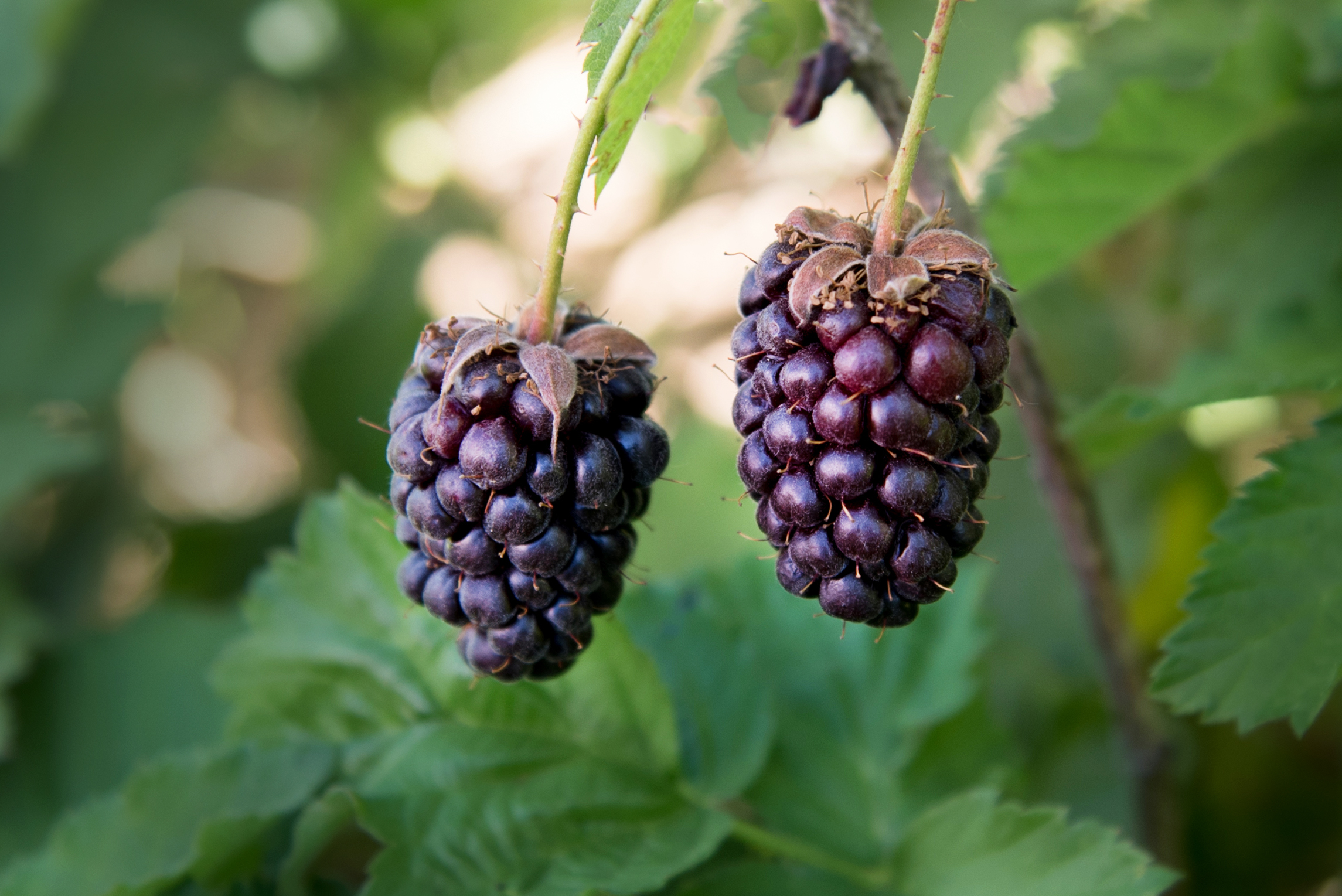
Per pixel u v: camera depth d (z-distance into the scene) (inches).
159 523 21.9
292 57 23.0
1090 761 15.3
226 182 27.0
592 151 10.2
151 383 27.3
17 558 21.7
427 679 11.9
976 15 14.2
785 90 12.2
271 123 23.9
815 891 11.6
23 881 11.9
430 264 22.8
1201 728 15.0
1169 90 12.4
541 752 11.7
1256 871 14.5
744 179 19.3
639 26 9.9
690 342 20.9
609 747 11.8
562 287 10.7
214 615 17.0
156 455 26.7
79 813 12.0
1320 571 10.8
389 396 22.3
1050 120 13.6
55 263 21.3
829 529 10.0
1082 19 15.5
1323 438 11.0
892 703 12.4
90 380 20.9
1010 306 10.1
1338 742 15.0
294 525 21.7
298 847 11.6
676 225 20.3
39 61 18.3
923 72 9.9
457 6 22.5
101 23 21.6
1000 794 11.7
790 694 12.5
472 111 23.9
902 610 10.2
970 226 11.3
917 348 9.8
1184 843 14.4
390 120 23.5
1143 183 12.6
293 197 27.3
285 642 12.1
